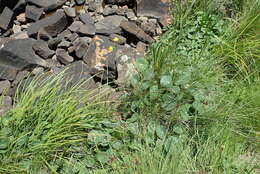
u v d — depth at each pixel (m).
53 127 2.79
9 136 2.78
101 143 2.83
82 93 3.05
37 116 2.83
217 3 3.69
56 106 2.84
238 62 3.39
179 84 3.02
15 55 3.33
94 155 2.83
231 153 2.91
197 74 3.14
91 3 3.72
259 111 3.09
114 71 3.30
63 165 2.76
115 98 3.12
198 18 3.59
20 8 3.65
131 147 2.84
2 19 3.59
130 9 3.77
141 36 3.52
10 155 2.72
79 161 2.80
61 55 3.38
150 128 2.92
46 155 2.78
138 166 2.73
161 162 2.75
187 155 2.82
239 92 3.19
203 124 2.99
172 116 2.96
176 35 3.54
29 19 3.64
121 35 3.56
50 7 3.62
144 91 3.02
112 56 3.34
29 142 2.76
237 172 2.84
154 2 3.70
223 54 3.41
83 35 3.48
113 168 2.75
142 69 3.10
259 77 3.34
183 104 3.00
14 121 2.81
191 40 3.49
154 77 3.06
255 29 3.53
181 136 2.91
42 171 2.75
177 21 3.59
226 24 3.61
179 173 2.70
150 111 2.98
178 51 3.40
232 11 3.70
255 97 3.17
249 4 3.65
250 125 3.07
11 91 3.23
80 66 3.30
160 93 2.99
